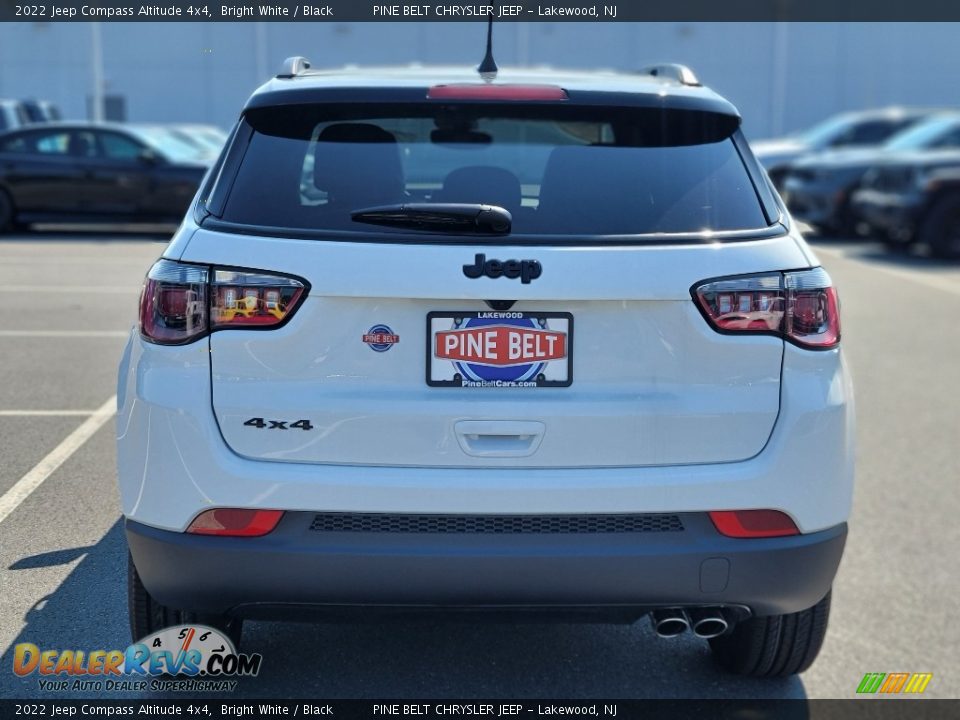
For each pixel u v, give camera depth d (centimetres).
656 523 254
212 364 250
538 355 250
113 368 674
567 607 256
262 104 286
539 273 246
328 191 272
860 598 395
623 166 277
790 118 3309
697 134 287
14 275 1095
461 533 250
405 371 249
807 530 261
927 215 1330
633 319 251
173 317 252
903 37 3306
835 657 351
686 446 253
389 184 274
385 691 312
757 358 255
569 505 249
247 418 249
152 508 253
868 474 525
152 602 293
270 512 248
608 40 3177
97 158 1522
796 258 261
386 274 245
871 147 1792
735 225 264
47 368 673
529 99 285
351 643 340
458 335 248
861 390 685
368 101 285
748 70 3266
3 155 1515
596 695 314
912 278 1187
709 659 339
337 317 247
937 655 354
